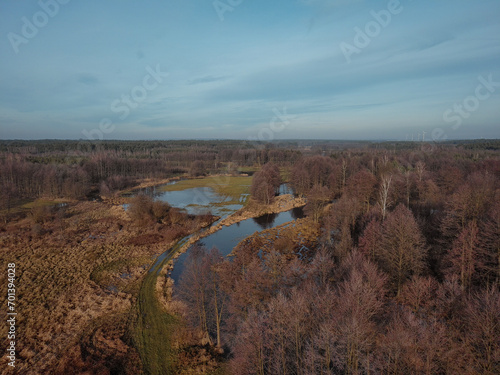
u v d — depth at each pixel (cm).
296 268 3981
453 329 2623
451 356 2266
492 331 2292
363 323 2511
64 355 3359
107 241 7050
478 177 6088
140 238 7156
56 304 4378
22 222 8412
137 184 15075
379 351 2462
